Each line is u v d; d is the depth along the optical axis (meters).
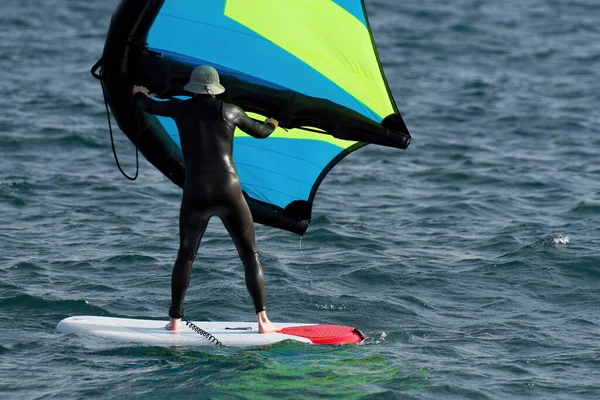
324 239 47.69
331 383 29.02
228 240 47.19
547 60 106.12
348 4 32.69
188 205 32.00
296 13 33.66
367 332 34.84
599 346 33.22
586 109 83.81
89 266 42.19
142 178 60.31
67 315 35.88
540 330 35.03
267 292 39.25
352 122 34.09
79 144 67.94
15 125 71.81
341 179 61.62
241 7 33.91
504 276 41.69
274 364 30.55
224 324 34.47
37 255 43.62
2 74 91.31
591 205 54.03
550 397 28.58
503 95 89.25
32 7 130.75
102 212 52.22
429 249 46.19
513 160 66.50
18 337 32.97
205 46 35.06
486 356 32.12
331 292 39.47
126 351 31.61
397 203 55.88
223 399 27.53
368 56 33.25
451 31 120.19
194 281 40.59
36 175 59.34
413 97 88.00
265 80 34.50
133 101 34.03
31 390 28.12
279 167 36.72
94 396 27.66
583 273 41.94
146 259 43.44
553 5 140.62
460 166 64.81
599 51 111.12
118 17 32.66
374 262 43.59
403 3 138.00
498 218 52.25
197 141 32.03
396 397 28.08
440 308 37.81
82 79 90.81
